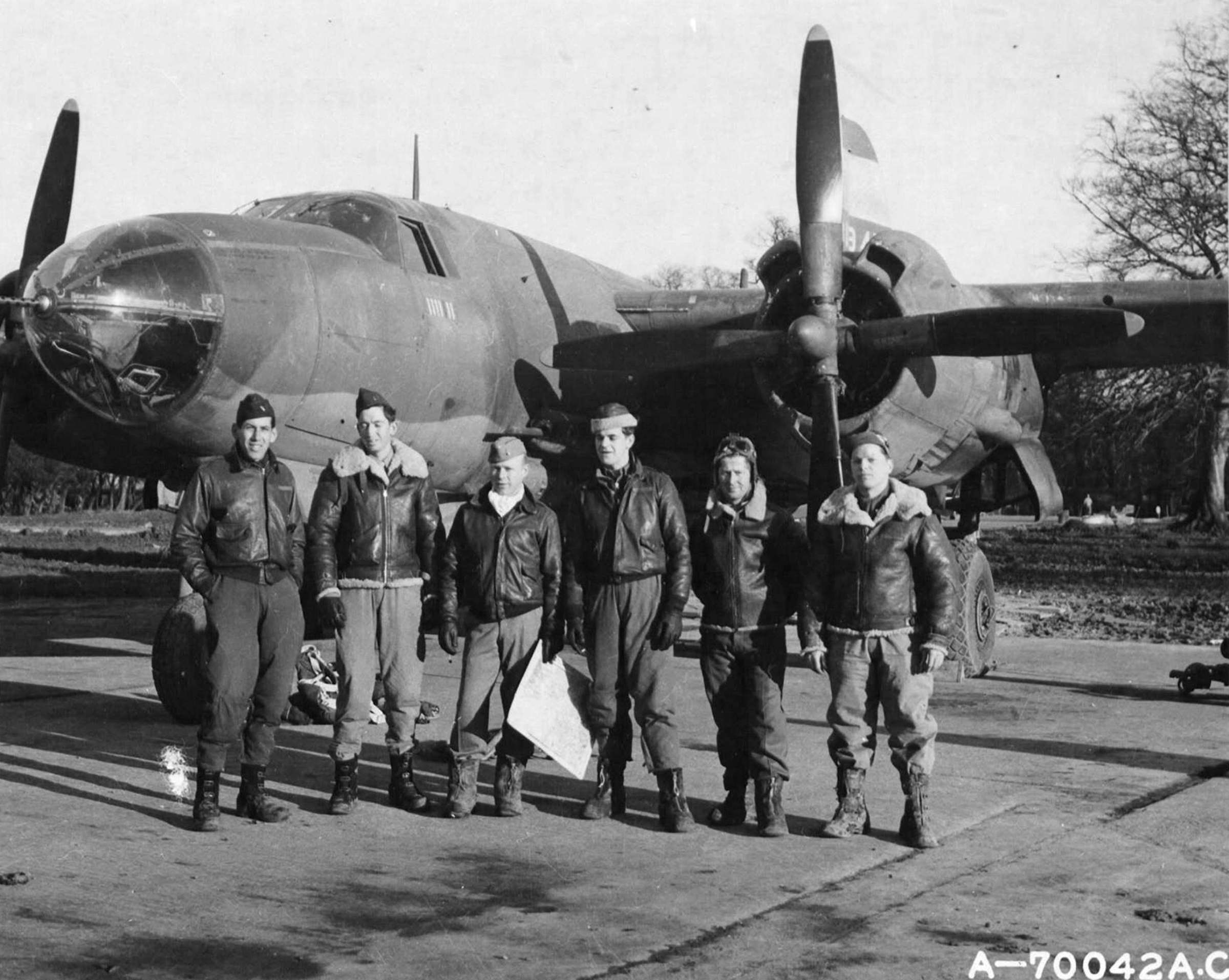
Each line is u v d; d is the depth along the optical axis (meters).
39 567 22.64
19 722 8.28
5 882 4.75
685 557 5.71
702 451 11.91
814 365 9.16
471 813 6.02
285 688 5.90
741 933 4.30
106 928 4.30
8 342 9.73
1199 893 4.75
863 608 5.49
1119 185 35.44
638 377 11.23
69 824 5.65
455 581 6.07
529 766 7.12
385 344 9.23
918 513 5.46
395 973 3.93
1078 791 6.42
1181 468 48.09
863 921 4.43
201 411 8.37
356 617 6.03
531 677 5.87
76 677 10.43
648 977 3.90
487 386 10.24
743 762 5.79
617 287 12.51
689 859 5.24
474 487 10.82
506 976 3.90
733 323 11.91
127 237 8.28
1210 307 11.32
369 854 5.29
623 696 5.86
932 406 10.23
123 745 7.52
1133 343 12.34
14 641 13.13
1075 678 10.66
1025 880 4.91
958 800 6.23
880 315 10.23
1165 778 6.72
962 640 10.29
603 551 5.76
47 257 8.66
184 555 5.75
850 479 10.20
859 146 10.70
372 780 6.73
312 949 4.14
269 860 5.18
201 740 5.66
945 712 8.86
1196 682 9.45
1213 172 34.31
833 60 9.48
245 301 8.35
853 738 5.61
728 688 5.78
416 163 13.48
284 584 5.92
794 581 5.77
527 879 4.93
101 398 8.30
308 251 8.98
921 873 5.02
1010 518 68.19
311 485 9.23
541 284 11.16
